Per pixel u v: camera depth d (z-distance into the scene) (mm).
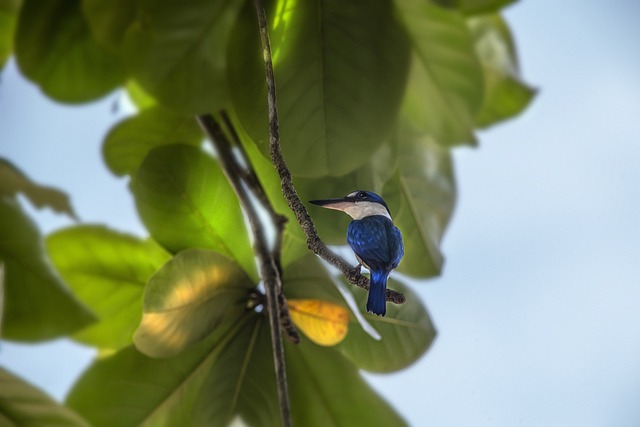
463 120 11062
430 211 11125
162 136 11141
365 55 10969
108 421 10945
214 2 11039
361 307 10969
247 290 10930
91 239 11070
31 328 11008
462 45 11023
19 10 11133
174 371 10961
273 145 10820
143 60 11039
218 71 11047
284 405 10773
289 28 10969
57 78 11164
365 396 10961
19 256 11008
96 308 11055
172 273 10867
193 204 10977
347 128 10961
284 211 10961
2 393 10805
